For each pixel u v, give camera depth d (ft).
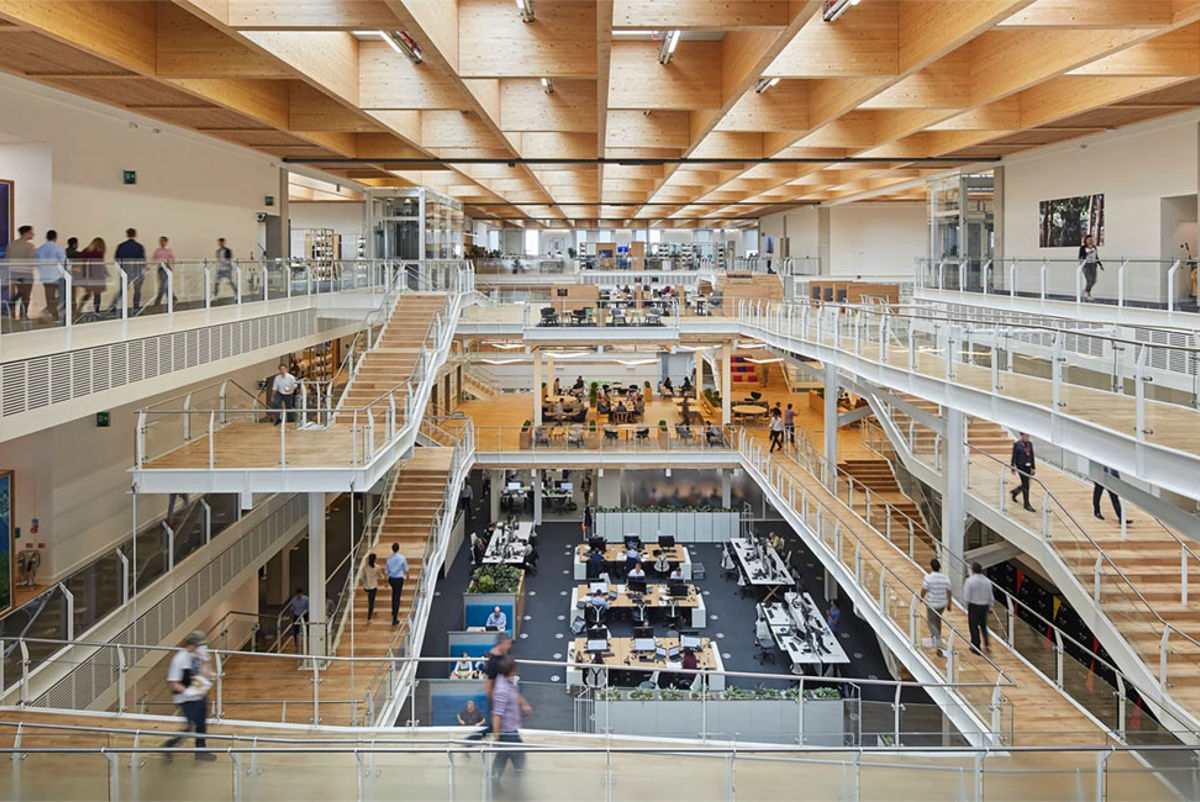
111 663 35.86
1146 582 40.01
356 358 60.18
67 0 32.32
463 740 25.05
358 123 54.13
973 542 70.79
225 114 51.24
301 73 39.17
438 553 58.18
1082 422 32.35
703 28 33.35
